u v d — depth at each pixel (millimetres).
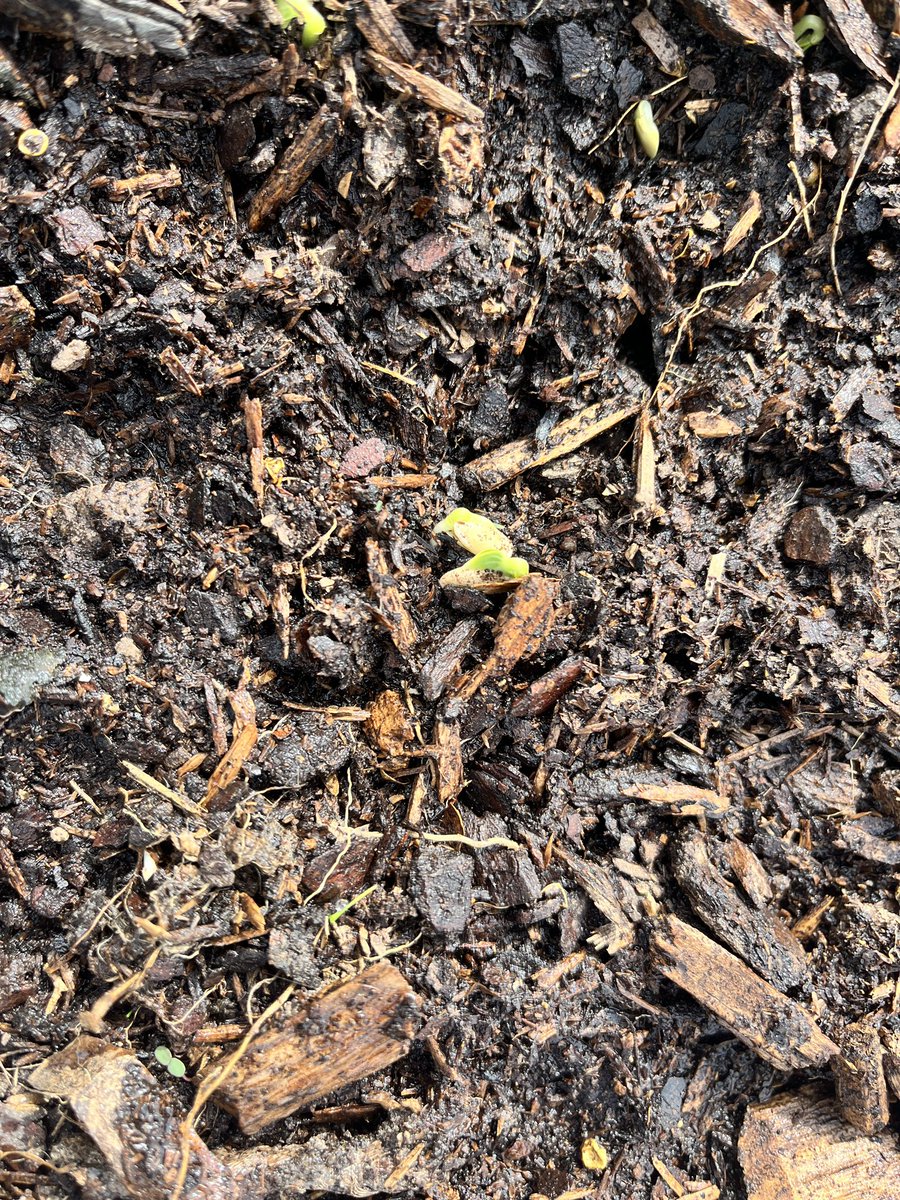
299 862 132
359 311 142
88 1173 117
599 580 143
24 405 138
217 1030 124
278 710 138
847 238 146
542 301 146
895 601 147
